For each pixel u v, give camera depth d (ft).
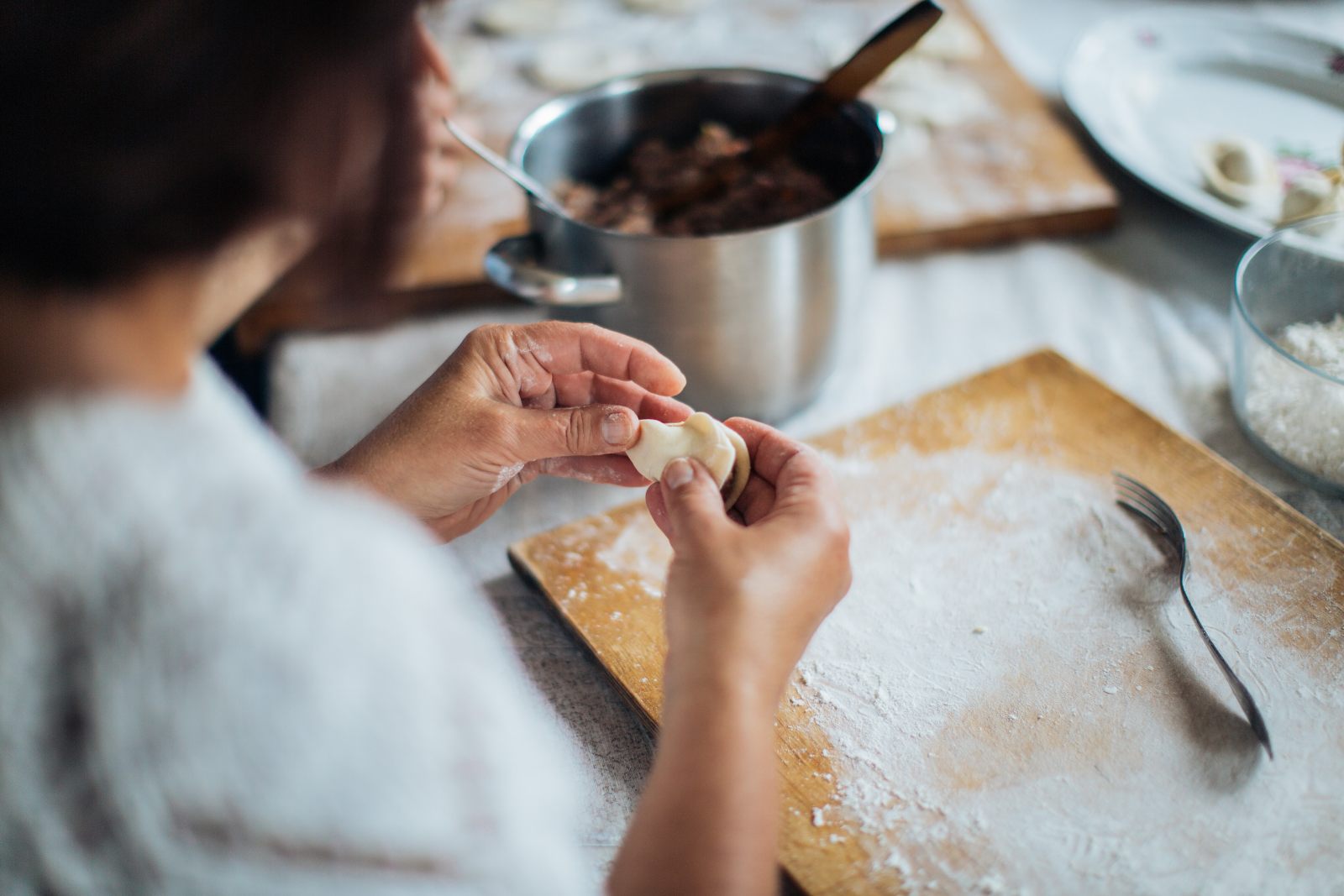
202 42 0.93
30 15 0.91
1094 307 3.67
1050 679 2.27
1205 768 2.07
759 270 2.67
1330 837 1.94
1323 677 2.23
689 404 2.97
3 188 0.95
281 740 1.04
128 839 1.05
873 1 5.82
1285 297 2.98
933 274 3.90
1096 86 4.52
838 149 3.33
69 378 1.08
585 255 2.72
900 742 2.15
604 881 2.01
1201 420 3.13
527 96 5.00
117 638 1.04
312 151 1.02
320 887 1.08
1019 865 1.92
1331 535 2.56
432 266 3.74
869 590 2.52
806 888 1.89
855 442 2.96
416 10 1.08
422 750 1.10
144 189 0.97
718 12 5.77
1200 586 2.45
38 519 1.04
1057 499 2.73
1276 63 4.55
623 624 2.47
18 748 1.05
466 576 2.76
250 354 3.76
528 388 2.59
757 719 1.58
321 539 1.12
